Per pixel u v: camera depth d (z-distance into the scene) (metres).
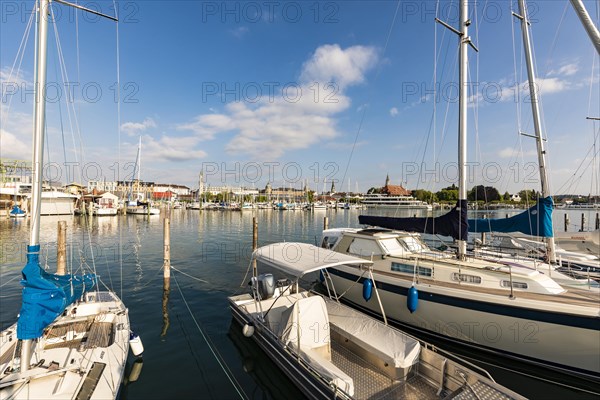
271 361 6.84
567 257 12.38
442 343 7.65
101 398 4.36
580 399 5.92
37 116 4.29
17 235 26.19
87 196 56.28
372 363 6.43
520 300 6.64
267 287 8.42
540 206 8.89
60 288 4.75
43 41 4.27
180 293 11.65
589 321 5.95
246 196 103.69
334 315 7.71
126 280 13.32
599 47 5.74
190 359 7.06
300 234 31.58
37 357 5.20
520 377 6.50
